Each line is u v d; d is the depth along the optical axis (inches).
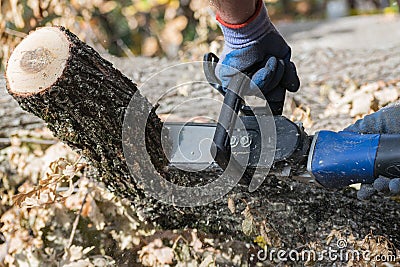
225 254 123.9
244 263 122.9
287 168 90.6
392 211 112.8
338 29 298.5
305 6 446.9
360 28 295.9
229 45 90.0
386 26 293.1
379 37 269.4
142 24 327.9
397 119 92.5
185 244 127.7
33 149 146.3
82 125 97.7
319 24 323.0
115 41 320.2
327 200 112.0
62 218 137.3
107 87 96.4
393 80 164.1
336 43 264.1
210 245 124.6
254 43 87.5
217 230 116.0
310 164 89.0
